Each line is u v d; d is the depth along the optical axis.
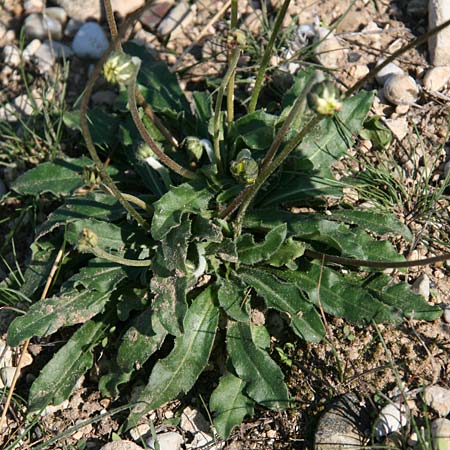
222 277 0.62
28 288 0.65
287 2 0.61
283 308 0.60
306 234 0.62
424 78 0.72
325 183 0.64
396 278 0.63
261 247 0.61
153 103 0.69
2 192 0.72
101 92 0.75
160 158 0.60
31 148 0.72
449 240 0.66
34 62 0.77
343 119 0.66
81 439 0.61
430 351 0.61
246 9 0.77
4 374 0.63
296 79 0.68
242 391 0.60
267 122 0.65
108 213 0.64
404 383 0.60
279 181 0.64
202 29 0.76
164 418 0.61
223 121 0.66
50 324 0.61
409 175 0.68
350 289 0.61
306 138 0.65
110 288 0.62
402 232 0.63
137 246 0.63
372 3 0.76
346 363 0.61
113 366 0.62
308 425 0.60
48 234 0.68
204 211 0.62
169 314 0.59
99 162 0.57
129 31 0.78
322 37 0.74
